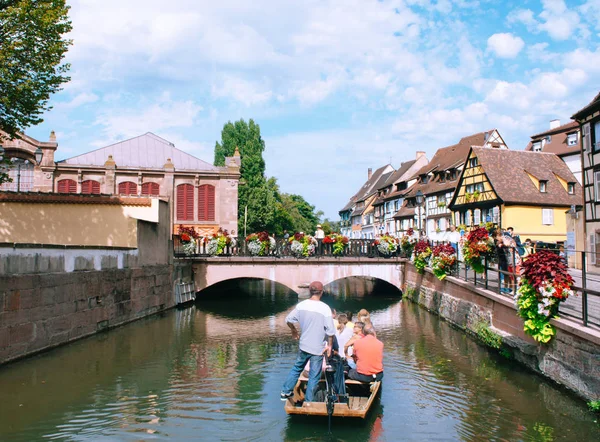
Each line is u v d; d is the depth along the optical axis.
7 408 8.03
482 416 7.76
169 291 20.39
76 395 8.73
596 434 7.02
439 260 18.22
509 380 9.74
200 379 9.83
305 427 7.21
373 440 6.77
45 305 11.80
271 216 53.16
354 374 8.47
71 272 12.99
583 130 24.83
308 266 24.02
